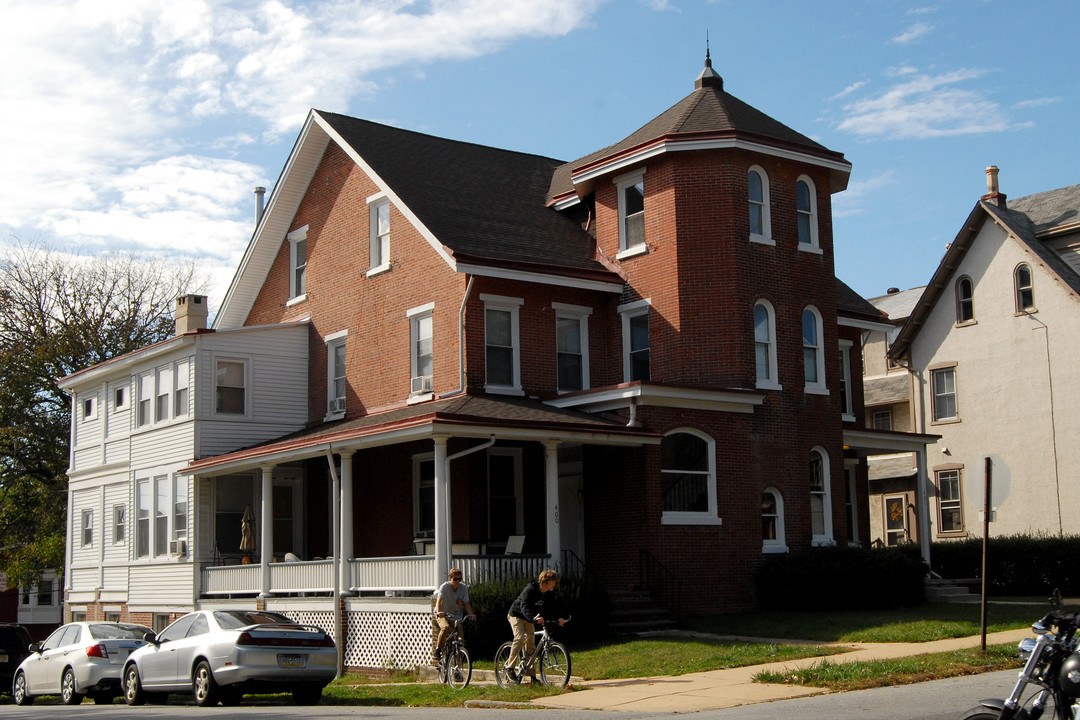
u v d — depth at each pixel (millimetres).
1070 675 8438
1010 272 37844
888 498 40969
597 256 27625
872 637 18484
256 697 19469
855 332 31812
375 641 21953
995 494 16156
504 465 25250
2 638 25766
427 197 27203
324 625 23438
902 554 24625
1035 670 8766
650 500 23125
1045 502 35844
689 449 24203
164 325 51094
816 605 23703
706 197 25562
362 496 27828
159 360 31469
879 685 14070
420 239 26922
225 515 29406
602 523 24031
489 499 24797
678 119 26641
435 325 26156
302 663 17094
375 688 18656
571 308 26625
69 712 17219
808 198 27375
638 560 23125
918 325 40688
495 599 19688
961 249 39312
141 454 32031
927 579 28062
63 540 44750
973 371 38688
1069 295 35812
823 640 18969
